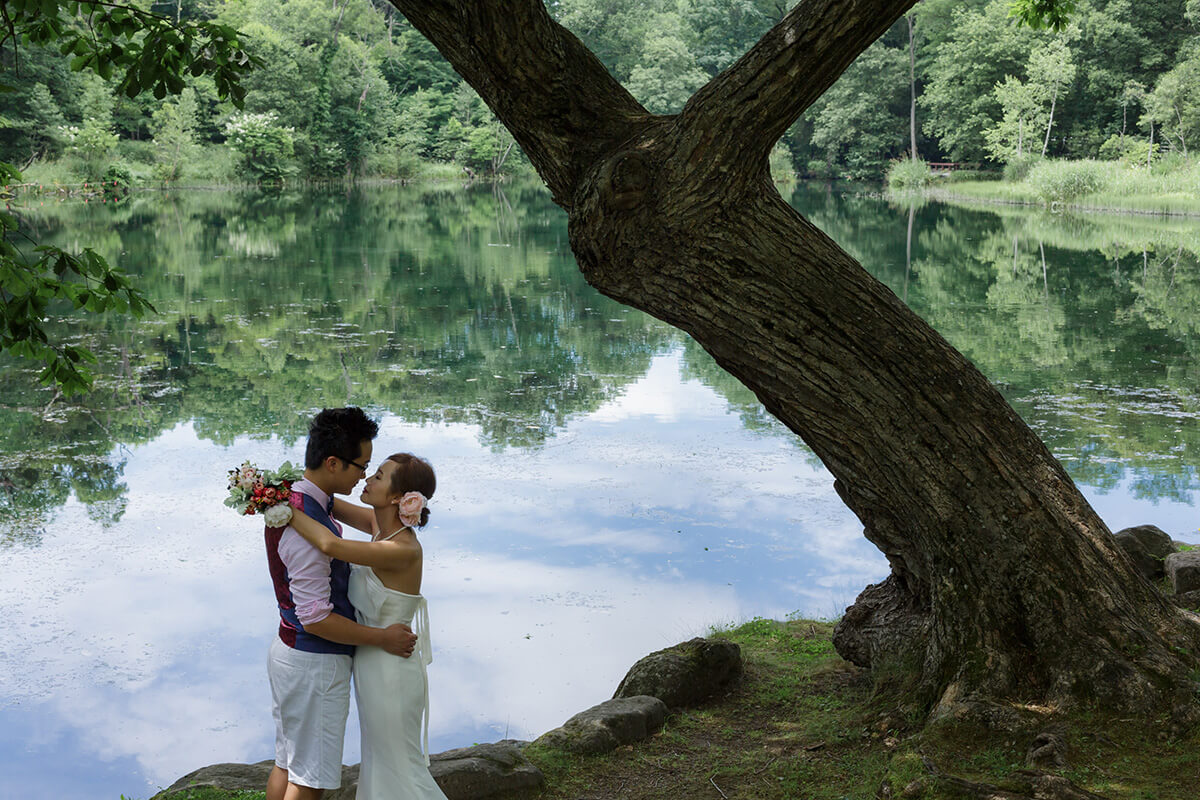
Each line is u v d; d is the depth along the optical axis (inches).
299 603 116.7
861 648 179.0
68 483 347.9
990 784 126.0
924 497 151.1
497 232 1306.6
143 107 2018.9
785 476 360.5
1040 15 308.5
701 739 165.5
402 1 142.6
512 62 140.5
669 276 145.9
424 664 124.7
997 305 729.0
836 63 137.1
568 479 356.2
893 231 1273.4
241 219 1403.8
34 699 209.8
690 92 2490.2
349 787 139.7
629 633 239.5
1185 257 988.6
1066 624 146.4
